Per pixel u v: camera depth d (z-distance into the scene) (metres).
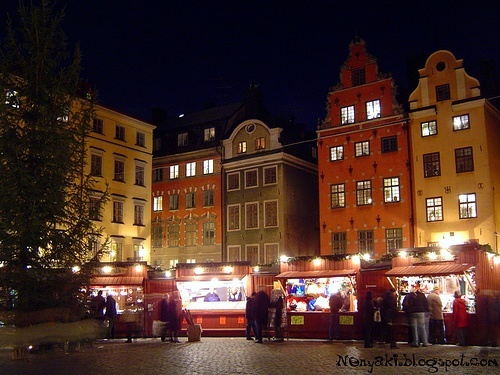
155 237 44.66
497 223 31.03
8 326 15.34
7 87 15.62
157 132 46.75
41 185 15.21
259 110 42.94
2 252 14.80
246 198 40.50
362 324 20.12
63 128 16.09
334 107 36.59
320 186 36.34
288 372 13.07
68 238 15.62
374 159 34.59
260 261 39.16
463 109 31.88
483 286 19.69
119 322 24.72
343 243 35.03
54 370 13.67
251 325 22.41
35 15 15.93
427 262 21.31
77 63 16.48
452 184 31.72
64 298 15.66
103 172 38.03
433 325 19.80
